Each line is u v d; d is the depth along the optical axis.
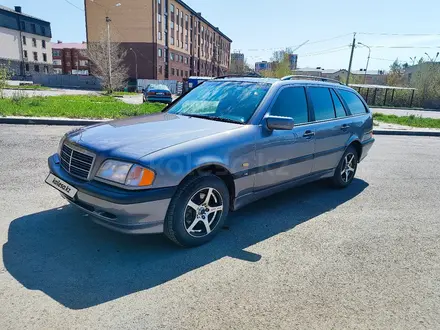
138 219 2.68
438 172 6.87
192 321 2.16
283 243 3.32
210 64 73.44
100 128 3.37
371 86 39.31
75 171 2.97
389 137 12.12
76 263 2.74
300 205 4.46
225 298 2.41
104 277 2.58
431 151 9.47
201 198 3.11
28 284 2.43
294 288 2.57
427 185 5.81
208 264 2.85
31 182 4.58
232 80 4.34
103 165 2.76
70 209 3.78
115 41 39.97
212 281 2.61
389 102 40.91
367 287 2.64
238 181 3.35
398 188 5.53
